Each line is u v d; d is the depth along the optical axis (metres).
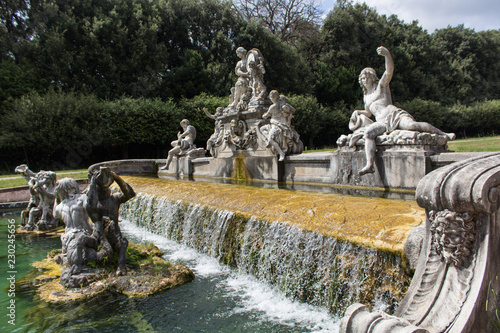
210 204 8.03
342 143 8.76
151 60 33.31
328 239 5.04
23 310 5.12
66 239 6.37
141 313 5.12
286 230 5.80
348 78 40.44
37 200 10.52
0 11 30.30
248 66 12.19
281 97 10.93
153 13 35.41
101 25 30.55
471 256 2.99
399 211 5.16
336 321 4.83
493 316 2.90
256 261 6.38
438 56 47.44
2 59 29.45
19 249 8.35
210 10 39.19
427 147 7.20
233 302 5.51
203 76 34.72
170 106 30.52
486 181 2.82
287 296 5.67
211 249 7.58
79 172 21.44
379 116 8.09
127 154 30.33
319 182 9.54
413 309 3.14
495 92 50.16
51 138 25.78
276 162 10.77
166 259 7.53
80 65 29.69
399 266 4.12
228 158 12.87
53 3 30.02
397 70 42.41
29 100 25.69
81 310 5.15
